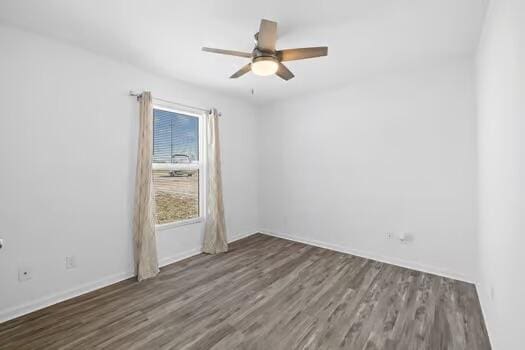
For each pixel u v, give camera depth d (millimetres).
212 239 3650
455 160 2748
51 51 2277
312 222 4012
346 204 3619
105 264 2650
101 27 2107
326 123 3799
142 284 2672
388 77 3180
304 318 2061
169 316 2090
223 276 2859
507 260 1366
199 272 2969
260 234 4625
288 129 4270
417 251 3016
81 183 2477
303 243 4086
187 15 1941
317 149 3916
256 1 1773
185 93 3439
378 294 2438
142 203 2852
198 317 2076
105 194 2652
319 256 3480
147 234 2863
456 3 1794
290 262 3271
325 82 3447
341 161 3652
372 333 1874
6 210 2051
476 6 1821
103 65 2625
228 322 2008
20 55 2113
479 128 2355
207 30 2156
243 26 2098
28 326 1951
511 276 1289
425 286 2592
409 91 3033
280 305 2254
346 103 3576
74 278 2426
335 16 1956
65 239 2369
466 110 2672
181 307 2225
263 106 4617
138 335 1852
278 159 4426
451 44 2395
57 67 2312
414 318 2053
